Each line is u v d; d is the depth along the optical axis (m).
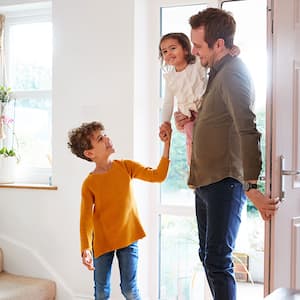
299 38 2.11
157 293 3.22
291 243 2.09
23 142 3.66
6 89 3.63
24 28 3.65
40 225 3.33
